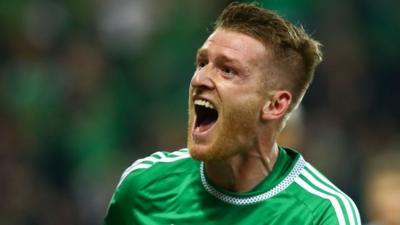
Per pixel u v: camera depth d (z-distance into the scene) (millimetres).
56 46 24234
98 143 22250
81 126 22484
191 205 8625
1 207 19938
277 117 8430
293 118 12711
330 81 22656
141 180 8875
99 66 23703
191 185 8703
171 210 8695
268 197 8500
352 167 20719
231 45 8242
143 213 8836
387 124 22500
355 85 22906
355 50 23547
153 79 23906
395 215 13031
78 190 21359
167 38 24531
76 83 23109
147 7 24938
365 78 23359
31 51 23844
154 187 8805
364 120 22484
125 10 24812
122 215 9000
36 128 22422
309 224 8344
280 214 8438
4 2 24516
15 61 23672
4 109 22719
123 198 8961
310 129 21562
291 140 12703
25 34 24031
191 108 8336
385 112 23203
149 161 9031
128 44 24500
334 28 23656
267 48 8297
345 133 21828
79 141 22219
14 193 20141
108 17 24875
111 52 24344
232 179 8500
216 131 8250
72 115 22719
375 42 24219
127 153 22422
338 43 23375
